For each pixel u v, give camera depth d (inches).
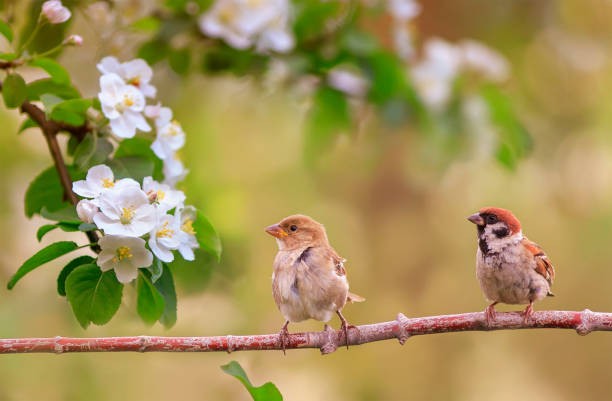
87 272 250.8
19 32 361.7
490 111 455.2
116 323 459.2
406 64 454.0
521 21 767.7
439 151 447.8
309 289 304.7
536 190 793.6
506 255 327.0
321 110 449.4
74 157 290.5
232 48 414.0
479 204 788.0
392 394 748.6
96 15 385.1
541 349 825.5
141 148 301.6
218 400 613.0
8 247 518.0
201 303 463.2
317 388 727.1
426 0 742.5
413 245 779.4
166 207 257.3
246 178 649.0
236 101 549.6
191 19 398.0
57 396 521.3
